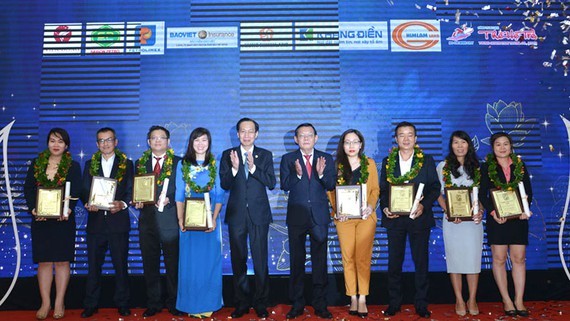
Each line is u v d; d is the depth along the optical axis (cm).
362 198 377
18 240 448
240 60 466
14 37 468
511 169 389
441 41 473
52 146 393
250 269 445
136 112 461
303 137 383
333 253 446
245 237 383
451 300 442
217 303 384
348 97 464
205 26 470
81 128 459
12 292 441
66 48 467
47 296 392
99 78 464
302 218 377
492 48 474
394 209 379
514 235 379
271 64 466
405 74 468
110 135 399
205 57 466
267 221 386
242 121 389
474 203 380
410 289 446
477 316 383
